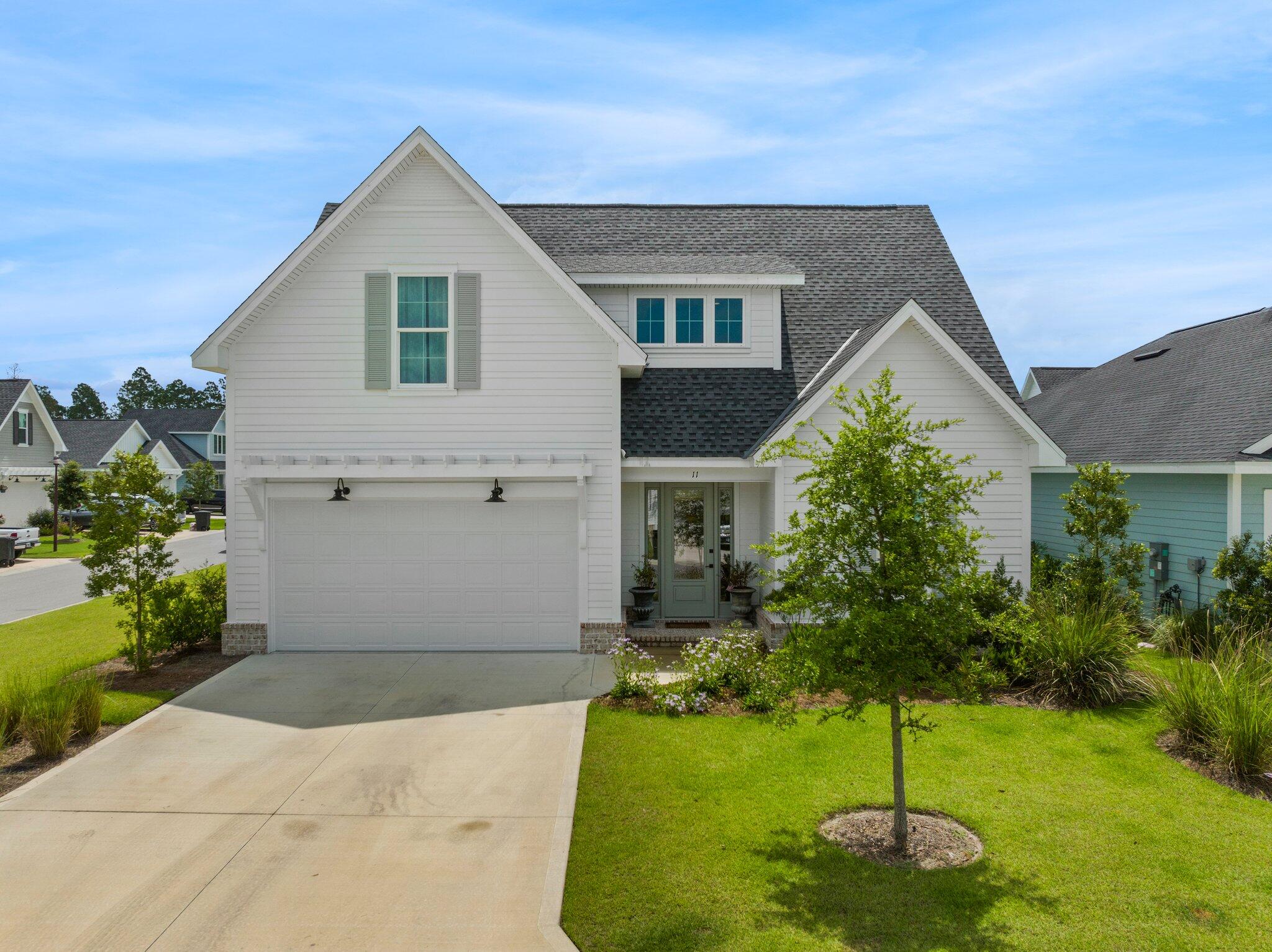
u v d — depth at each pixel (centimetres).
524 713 1004
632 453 1343
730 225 1822
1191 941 532
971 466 1307
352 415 1300
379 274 1294
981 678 690
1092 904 575
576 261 1522
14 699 933
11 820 720
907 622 638
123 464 1202
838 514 705
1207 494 1435
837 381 1277
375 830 699
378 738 917
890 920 557
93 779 806
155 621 1249
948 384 1308
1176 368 1928
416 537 1319
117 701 1038
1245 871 619
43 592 2070
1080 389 2323
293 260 1257
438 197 1295
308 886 612
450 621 1323
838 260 1733
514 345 1303
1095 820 703
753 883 606
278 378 1294
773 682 732
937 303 1619
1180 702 876
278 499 1305
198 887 611
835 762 834
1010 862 634
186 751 881
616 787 778
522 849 665
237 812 733
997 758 841
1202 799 743
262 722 975
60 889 608
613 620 1312
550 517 1323
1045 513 2008
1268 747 775
